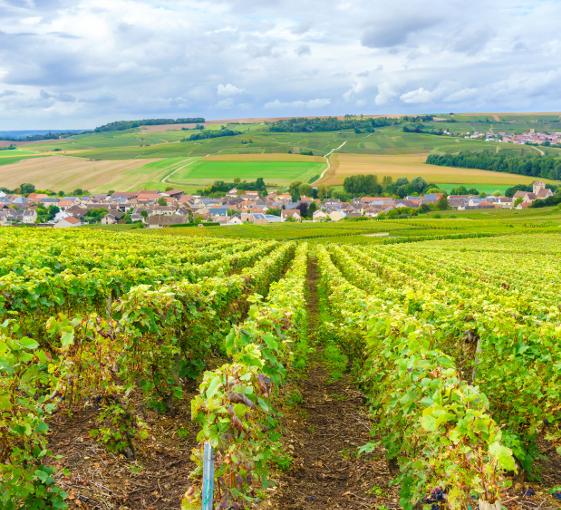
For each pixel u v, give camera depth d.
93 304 10.22
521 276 24.16
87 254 19.12
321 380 11.09
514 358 7.49
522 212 113.81
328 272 22.12
